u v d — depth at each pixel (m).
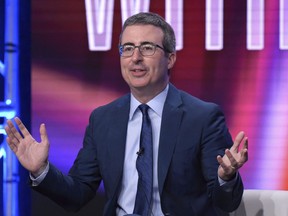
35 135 11.02
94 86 11.01
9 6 11.21
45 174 6.20
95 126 6.81
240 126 10.77
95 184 6.86
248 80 10.73
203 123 6.36
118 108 6.75
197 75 10.81
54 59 11.04
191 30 10.82
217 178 5.89
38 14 11.04
